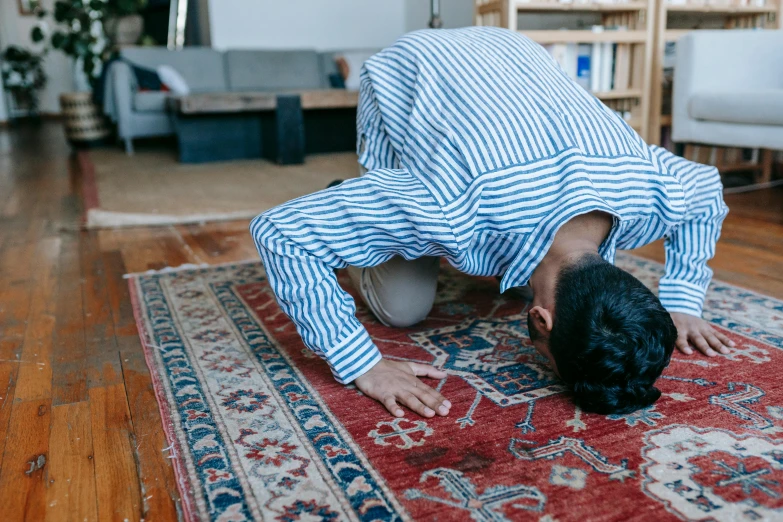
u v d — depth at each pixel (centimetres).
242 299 158
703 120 274
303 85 543
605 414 88
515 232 90
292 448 90
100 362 124
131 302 159
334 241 92
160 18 621
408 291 128
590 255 86
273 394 107
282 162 397
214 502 79
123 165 413
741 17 346
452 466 85
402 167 103
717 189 114
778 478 80
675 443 88
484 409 100
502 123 91
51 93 929
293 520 75
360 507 77
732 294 151
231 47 549
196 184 329
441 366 117
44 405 107
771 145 244
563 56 303
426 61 108
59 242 223
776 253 188
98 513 79
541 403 101
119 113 461
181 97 367
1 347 133
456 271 178
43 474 88
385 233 91
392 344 128
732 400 100
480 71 102
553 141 91
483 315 143
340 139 466
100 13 561
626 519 73
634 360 79
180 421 99
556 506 76
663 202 97
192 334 136
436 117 99
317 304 98
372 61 119
